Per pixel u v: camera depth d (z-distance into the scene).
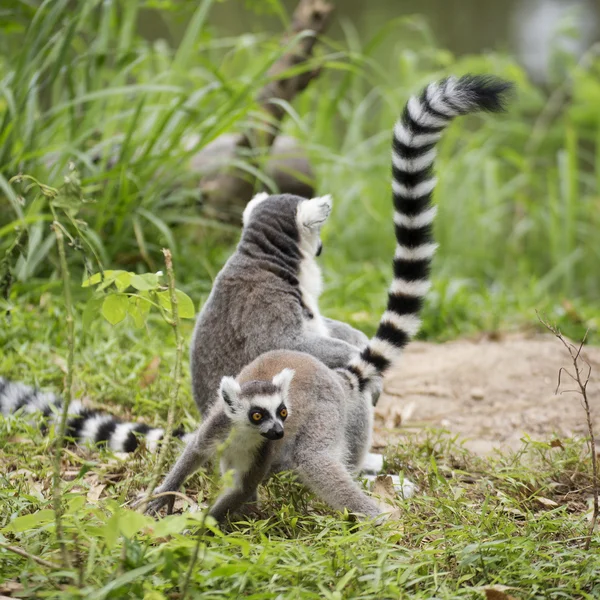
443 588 5.64
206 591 5.42
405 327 7.91
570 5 41.44
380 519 6.67
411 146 7.93
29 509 6.89
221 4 33.72
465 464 8.71
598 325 14.41
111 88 14.33
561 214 21.33
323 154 15.32
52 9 13.34
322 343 8.05
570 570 6.14
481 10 41.88
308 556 5.97
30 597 5.34
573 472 8.45
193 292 13.55
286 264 8.37
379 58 32.56
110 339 11.23
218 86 14.06
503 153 22.73
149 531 6.09
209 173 15.05
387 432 9.91
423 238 7.99
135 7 15.52
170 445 8.12
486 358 12.29
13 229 12.51
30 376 10.16
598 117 25.50
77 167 14.02
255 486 6.82
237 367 8.01
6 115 13.31
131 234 14.05
